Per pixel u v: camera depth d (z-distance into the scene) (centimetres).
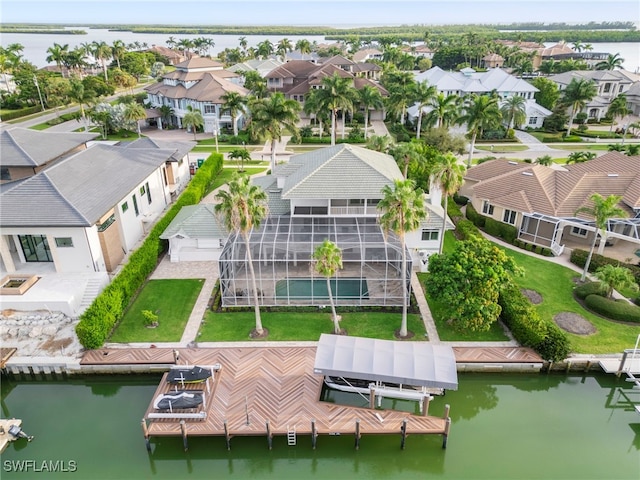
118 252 4297
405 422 2555
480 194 5150
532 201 4716
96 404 2994
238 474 2555
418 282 4044
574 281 4041
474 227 4847
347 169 4191
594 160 5428
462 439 2717
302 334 3388
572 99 8650
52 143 5122
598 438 2733
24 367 3095
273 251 3662
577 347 3234
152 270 4209
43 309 3525
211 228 4338
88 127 9444
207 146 8350
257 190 3011
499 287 3198
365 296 3741
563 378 3164
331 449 2647
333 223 4122
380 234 3919
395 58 15450
